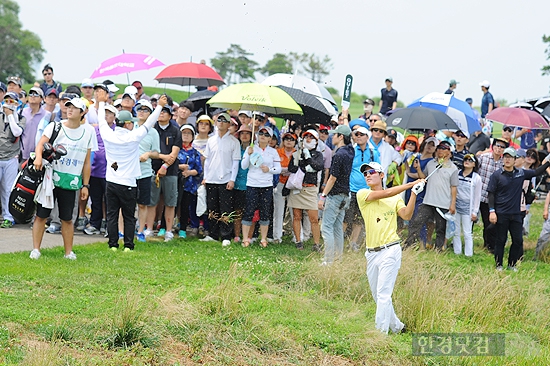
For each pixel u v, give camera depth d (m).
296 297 9.85
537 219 19.36
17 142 13.61
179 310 8.36
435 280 10.73
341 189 11.91
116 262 10.90
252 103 12.66
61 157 10.68
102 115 12.05
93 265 10.60
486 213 14.99
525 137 21.55
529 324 10.45
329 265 11.00
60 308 8.32
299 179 13.16
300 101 14.48
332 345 8.28
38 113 14.12
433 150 14.46
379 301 8.89
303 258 12.32
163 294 9.28
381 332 8.74
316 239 13.36
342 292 10.56
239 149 13.49
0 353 6.85
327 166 14.38
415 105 17.23
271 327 8.54
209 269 11.05
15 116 13.69
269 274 10.94
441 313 9.78
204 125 14.04
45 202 10.60
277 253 12.88
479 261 14.02
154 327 7.93
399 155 14.61
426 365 8.30
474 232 16.95
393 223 8.90
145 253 11.80
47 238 12.61
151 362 7.27
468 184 14.29
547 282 12.74
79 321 7.88
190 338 7.91
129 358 7.20
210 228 13.73
